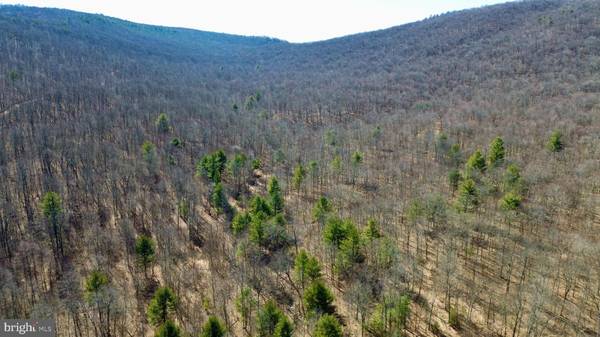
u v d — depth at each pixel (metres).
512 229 61.03
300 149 108.88
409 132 115.81
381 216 67.12
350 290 49.16
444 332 44.03
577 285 47.59
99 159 91.44
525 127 97.00
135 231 71.06
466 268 53.72
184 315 49.25
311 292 46.88
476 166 76.19
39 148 91.50
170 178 89.25
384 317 43.22
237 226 65.69
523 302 43.47
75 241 67.56
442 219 62.72
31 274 57.16
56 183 76.81
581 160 74.94
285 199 84.31
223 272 58.69
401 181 82.50
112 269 60.50
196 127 126.94
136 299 54.22
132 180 84.38
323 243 58.97
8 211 66.25
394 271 50.09
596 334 41.31
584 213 63.06
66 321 49.16
